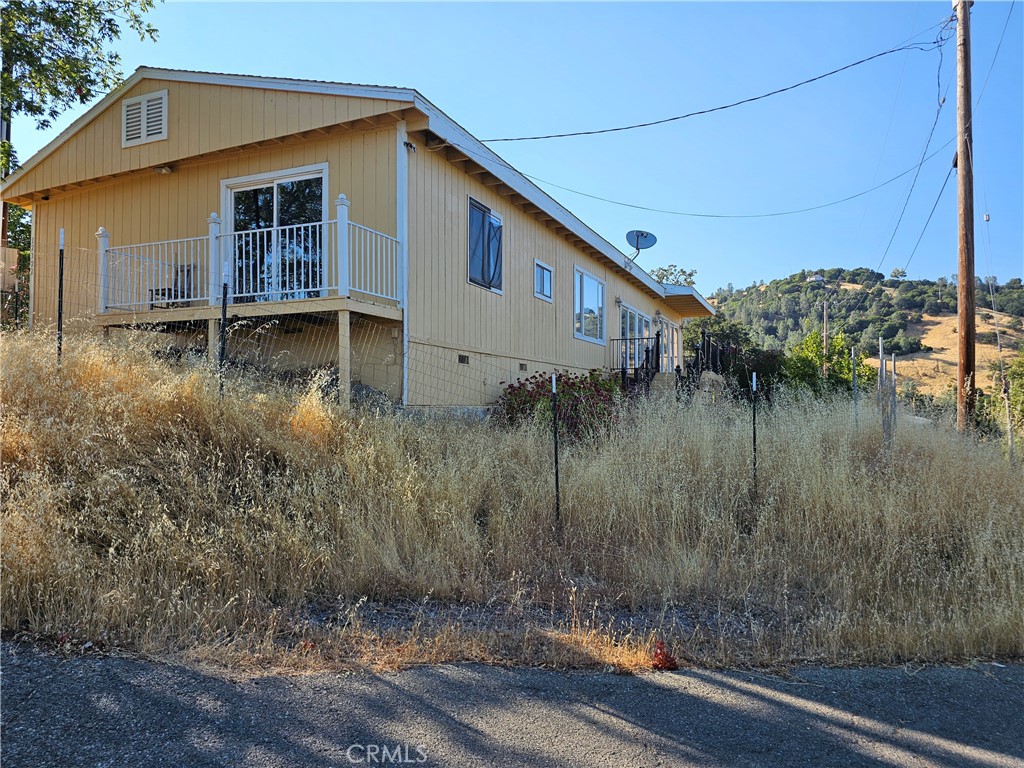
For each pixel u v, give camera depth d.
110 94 11.03
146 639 3.54
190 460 5.41
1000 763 2.89
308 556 4.62
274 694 3.17
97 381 6.14
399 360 9.38
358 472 5.84
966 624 4.39
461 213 11.20
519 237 13.58
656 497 6.44
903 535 5.89
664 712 3.21
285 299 9.28
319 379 7.54
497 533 5.65
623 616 4.59
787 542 5.98
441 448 7.18
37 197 12.20
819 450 7.67
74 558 4.09
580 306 17.11
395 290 9.35
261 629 3.92
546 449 7.82
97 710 2.92
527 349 13.87
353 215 9.62
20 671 3.18
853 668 3.87
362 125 9.46
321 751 2.74
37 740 2.67
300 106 9.60
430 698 3.24
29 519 4.22
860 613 4.66
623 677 3.60
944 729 3.18
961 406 10.24
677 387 14.04
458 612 4.45
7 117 14.31
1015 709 3.43
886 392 9.11
